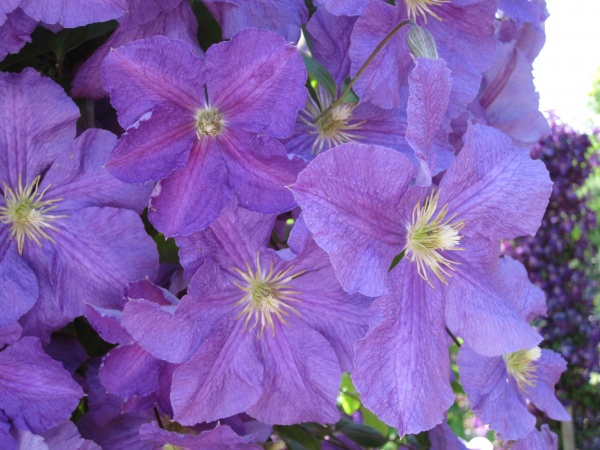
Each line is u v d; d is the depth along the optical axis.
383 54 0.42
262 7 0.41
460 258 0.41
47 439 0.38
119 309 0.39
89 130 0.40
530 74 0.57
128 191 0.40
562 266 1.73
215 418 0.38
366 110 0.45
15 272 0.38
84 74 0.41
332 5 0.40
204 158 0.37
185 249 0.37
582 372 1.73
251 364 0.39
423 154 0.34
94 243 0.39
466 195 0.40
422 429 0.36
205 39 0.46
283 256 0.36
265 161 0.37
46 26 0.40
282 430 0.50
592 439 1.74
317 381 0.39
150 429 0.38
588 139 1.68
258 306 0.39
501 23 0.57
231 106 0.37
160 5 0.40
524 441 0.52
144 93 0.35
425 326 0.38
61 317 0.39
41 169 0.39
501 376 0.48
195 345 0.37
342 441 0.60
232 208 0.37
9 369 0.38
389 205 0.35
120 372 0.39
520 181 0.40
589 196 1.77
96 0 0.36
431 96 0.35
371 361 0.35
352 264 0.33
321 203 0.32
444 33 0.46
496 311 0.40
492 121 0.58
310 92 0.45
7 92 0.38
